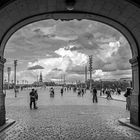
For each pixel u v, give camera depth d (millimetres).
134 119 10812
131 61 11398
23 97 44469
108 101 31578
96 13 10156
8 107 22062
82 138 8602
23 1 8375
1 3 7883
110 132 9656
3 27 9773
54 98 39906
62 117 14492
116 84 84562
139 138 8586
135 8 8500
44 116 15008
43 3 8977
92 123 12008
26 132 9688
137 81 10734
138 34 10125
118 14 9711
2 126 10438
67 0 8805
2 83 11047
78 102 29422
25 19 10312
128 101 18781
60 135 9117
